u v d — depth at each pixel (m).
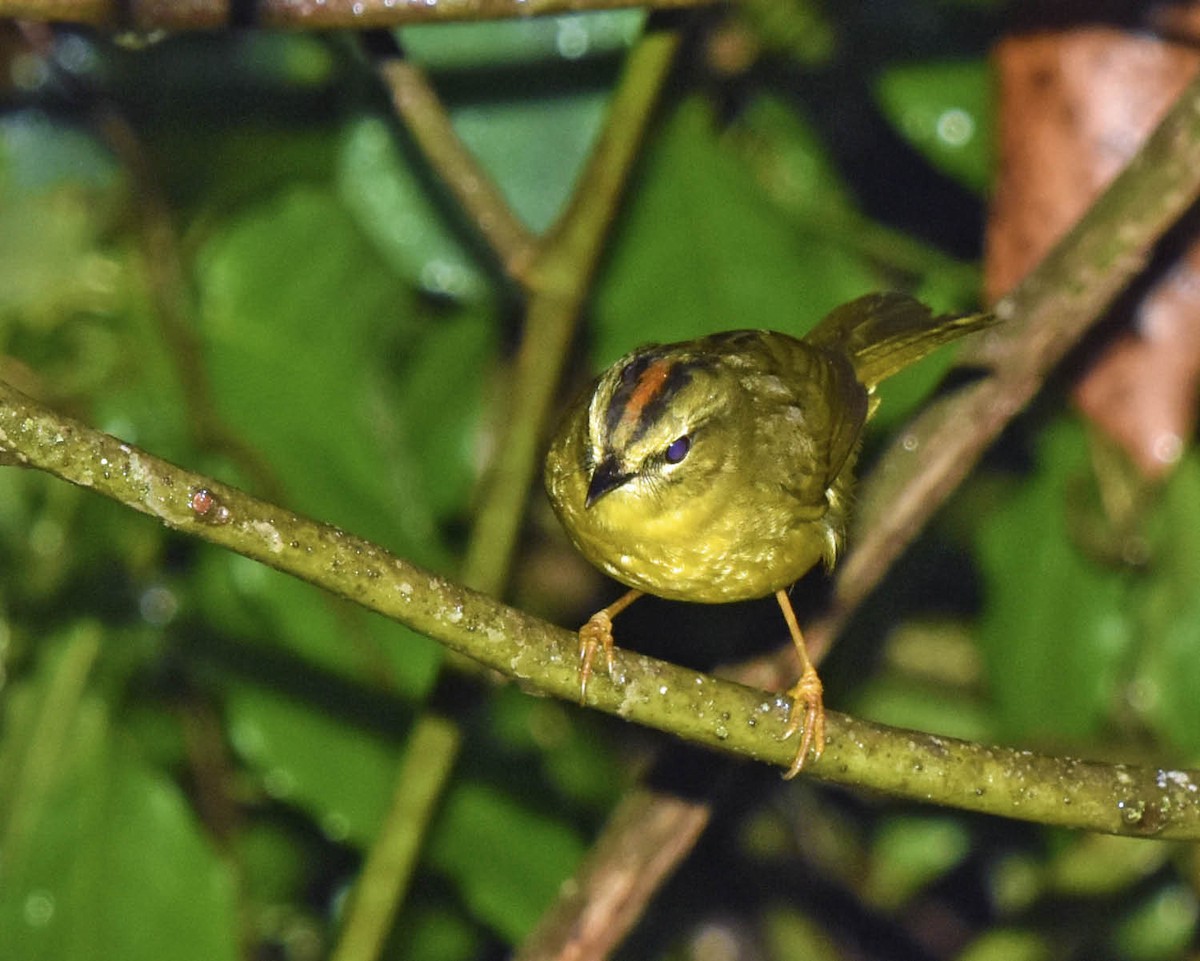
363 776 10.83
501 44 11.49
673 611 13.41
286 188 12.20
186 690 12.02
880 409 12.04
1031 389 9.52
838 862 13.88
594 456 9.14
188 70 12.36
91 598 11.15
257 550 7.02
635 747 13.48
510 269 10.16
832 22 12.16
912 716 13.05
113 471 6.80
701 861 13.84
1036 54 10.52
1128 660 11.24
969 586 13.15
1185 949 12.60
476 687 9.86
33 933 10.16
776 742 7.93
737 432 9.27
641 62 9.83
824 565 9.64
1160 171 9.30
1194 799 8.12
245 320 11.52
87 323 11.56
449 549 11.95
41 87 12.17
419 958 12.20
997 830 13.55
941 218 13.16
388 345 11.93
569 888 9.52
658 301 11.23
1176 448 10.78
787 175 12.21
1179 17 10.38
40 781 10.49
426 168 11.64
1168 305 10.76
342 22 9.03
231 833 12.20
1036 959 12.56
